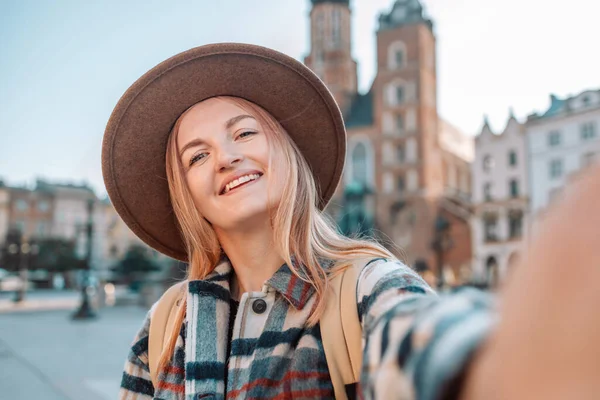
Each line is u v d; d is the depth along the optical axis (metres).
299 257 0.80
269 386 0.72
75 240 59.88
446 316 0.28
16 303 24.34
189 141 0.91
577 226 0.21
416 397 0.25
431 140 43.56
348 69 47.25
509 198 35.62
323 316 0.73
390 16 44.88
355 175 43.59
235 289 0.91
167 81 0.95
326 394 0.70
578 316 0.20
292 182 0.87
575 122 32.16
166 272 19.73
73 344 9.55
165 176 1.07
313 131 1.03
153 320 0.97
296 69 0.96
